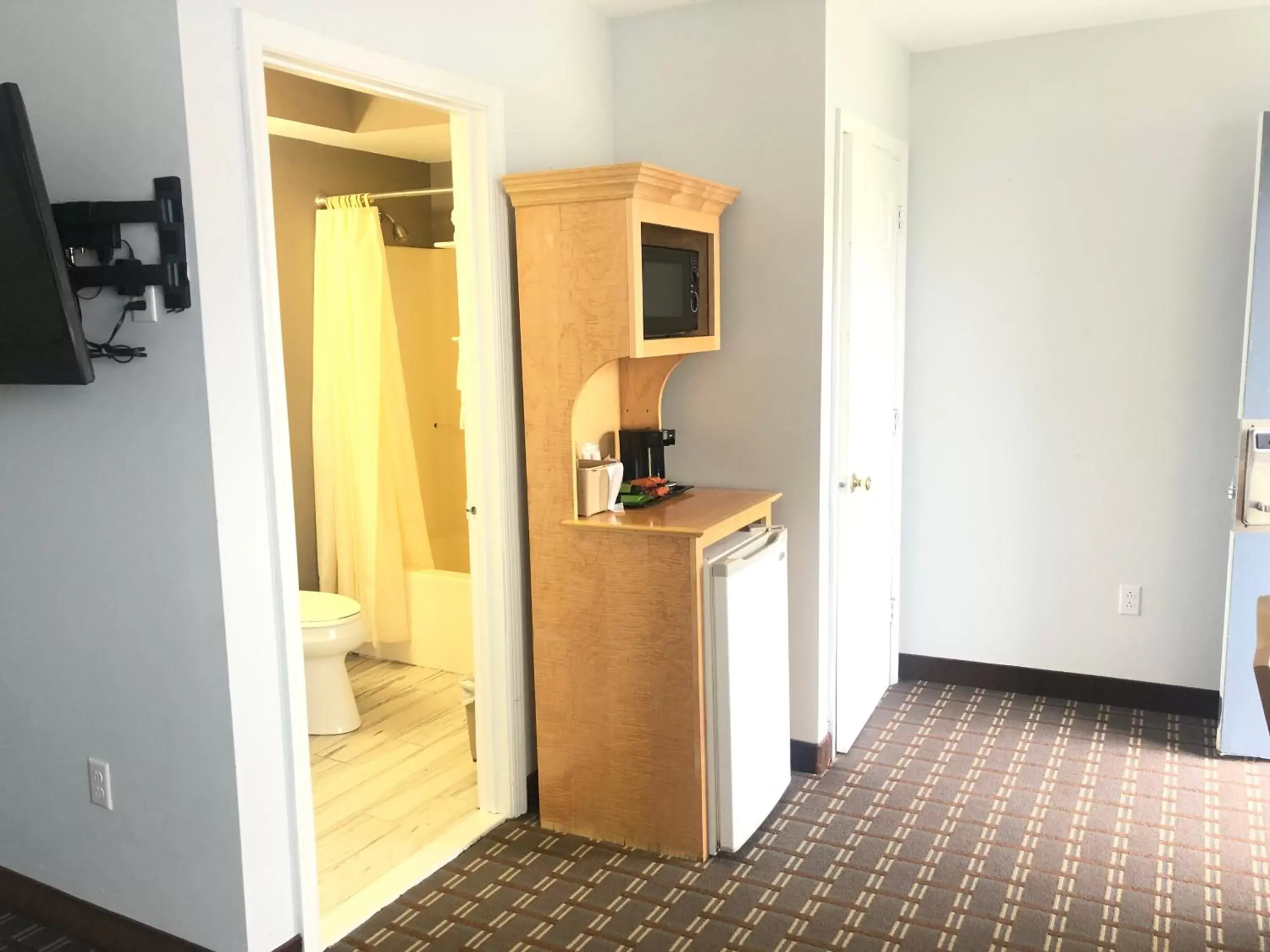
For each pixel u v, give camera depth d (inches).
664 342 107.9
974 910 96.7
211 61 76.1
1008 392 147.5
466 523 198.4
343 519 170.4
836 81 118.6
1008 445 148.5
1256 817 113.1
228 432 79.7
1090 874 102.3
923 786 122.6
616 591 106.3
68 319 74.2
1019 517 149.4
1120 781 122.7
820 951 90.8
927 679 159.0
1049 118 140.3
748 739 108.0
